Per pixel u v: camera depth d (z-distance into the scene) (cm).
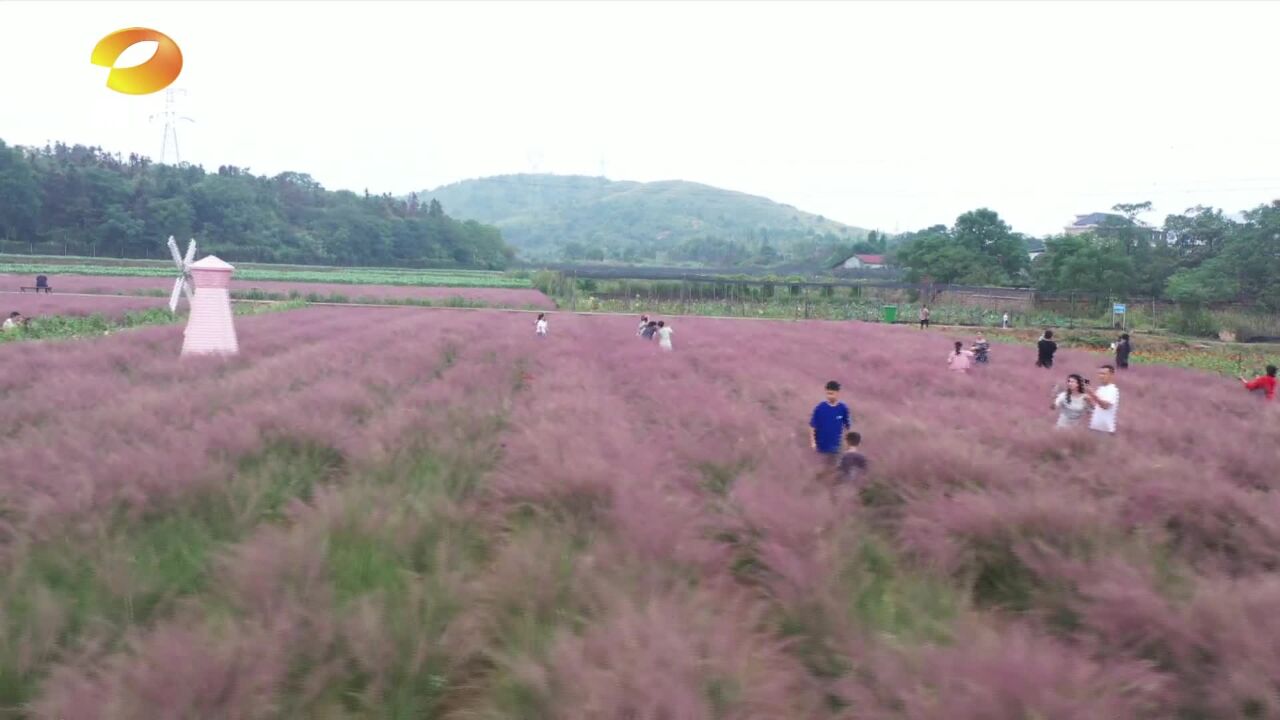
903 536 596
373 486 666
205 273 1842
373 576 487
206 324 1852
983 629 413
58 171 9825
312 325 2784
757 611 448
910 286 5934
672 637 362
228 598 439
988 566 553
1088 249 5856
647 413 1166
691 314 5041
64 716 319
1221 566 543
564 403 1074
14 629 400
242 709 324
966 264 6681
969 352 2116
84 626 416
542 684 350
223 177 11212
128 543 525
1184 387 1795
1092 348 3638
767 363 1922
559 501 626
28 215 9138
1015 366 2120
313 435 825
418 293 6016
